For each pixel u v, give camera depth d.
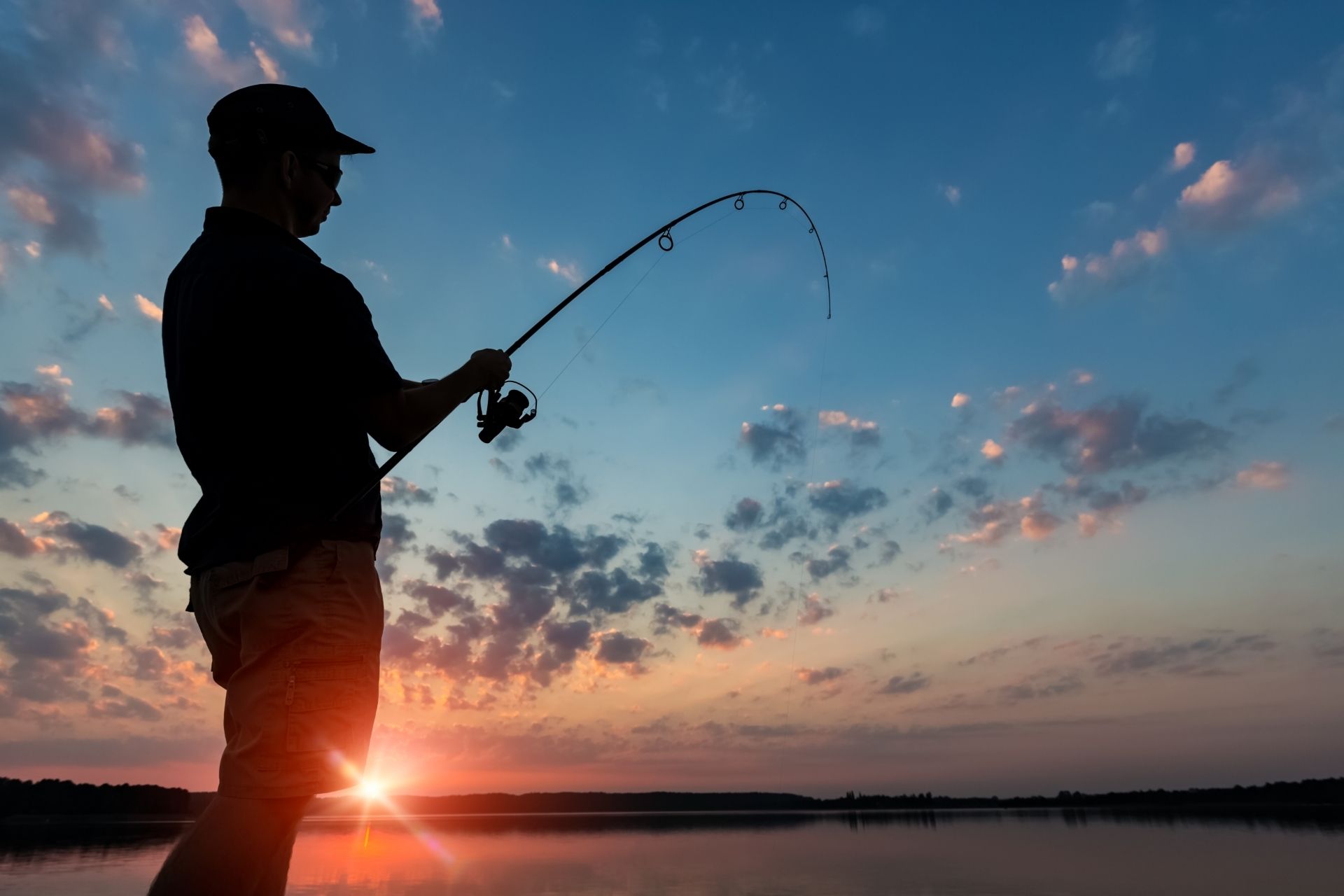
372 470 1.63
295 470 1.50
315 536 1.47
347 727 1.44
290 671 1.40
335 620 1.46
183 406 1.58
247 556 1.44
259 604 1.42
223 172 1.75
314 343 1.54
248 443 1.50
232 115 1.73
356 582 1.52
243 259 1.57
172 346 1.70
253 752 1.36
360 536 1.55
